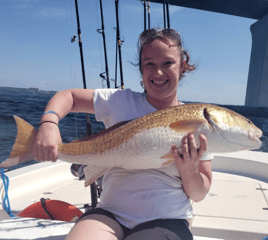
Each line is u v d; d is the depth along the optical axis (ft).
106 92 4.95
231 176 11.14
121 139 4.21
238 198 8.54
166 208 4.09
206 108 4.34
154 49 4.48
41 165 11.01
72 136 45.14
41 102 166.91
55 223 5.52
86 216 4.07
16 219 5.79
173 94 4.81
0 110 85.76
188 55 5.10
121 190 4.23
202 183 4.38
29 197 9.05
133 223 4.00
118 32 11.06
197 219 6.87
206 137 4.25
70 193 9.47
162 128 4.14
